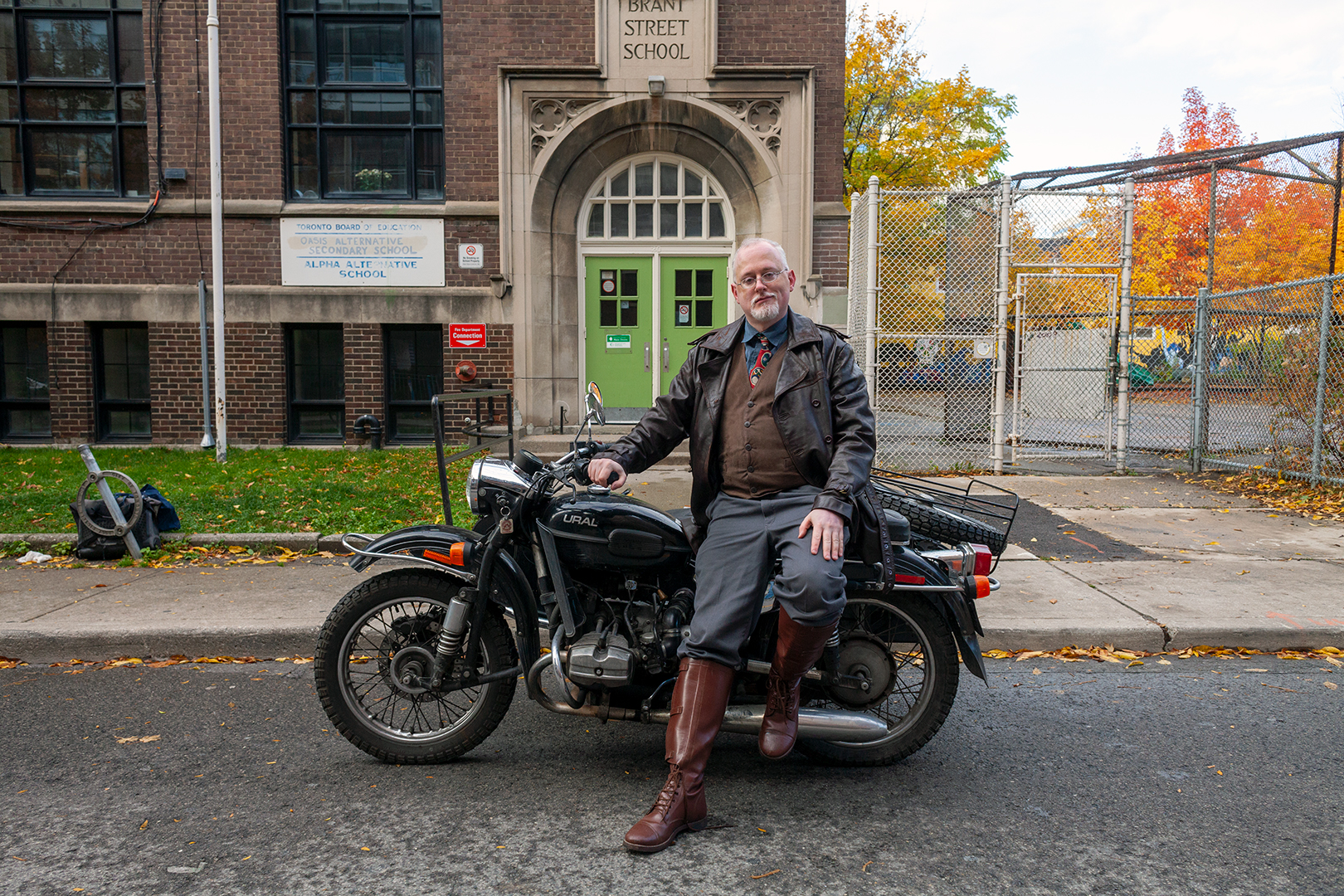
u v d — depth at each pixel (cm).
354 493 846
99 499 677
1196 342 1032
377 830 296
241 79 1159
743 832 294
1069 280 1144
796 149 1176
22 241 1161
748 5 1178
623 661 312
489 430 1093
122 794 323
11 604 539
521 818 304
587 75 1159
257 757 356
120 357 1191
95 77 1177
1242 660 474
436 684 337
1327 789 325
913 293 1130
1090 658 478
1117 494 897
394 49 1187
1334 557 647
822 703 354
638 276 1237
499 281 1173
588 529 327
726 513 315
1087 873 269
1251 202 2102
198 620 506
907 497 353
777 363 316
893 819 304
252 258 1172
